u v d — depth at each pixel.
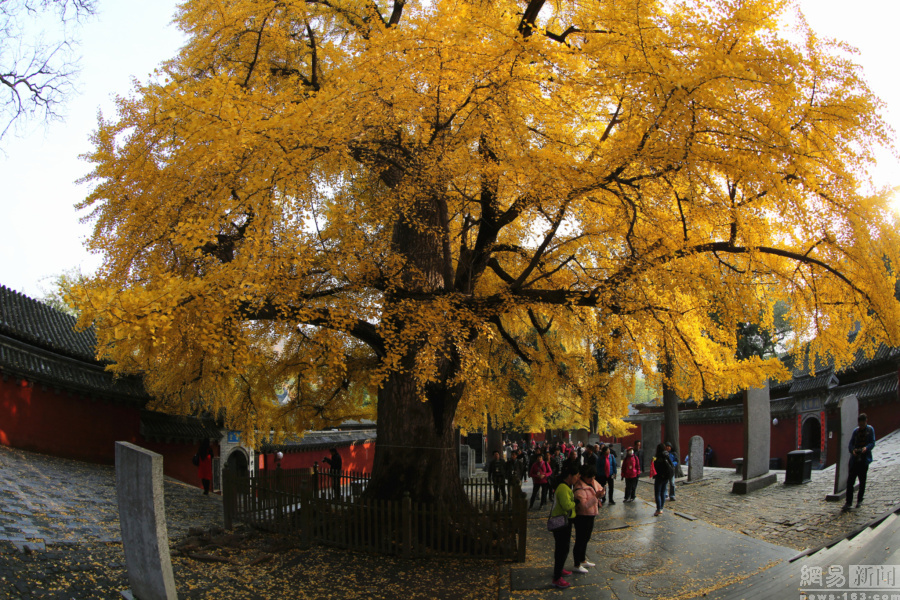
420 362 8.64
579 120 9.95
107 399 19.09
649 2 7.39
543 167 8.05
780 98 7.22
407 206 9.30
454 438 11.99
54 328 19.09
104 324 6.41
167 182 7.65
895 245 7.79
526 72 8.16
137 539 6.03
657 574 8.23
